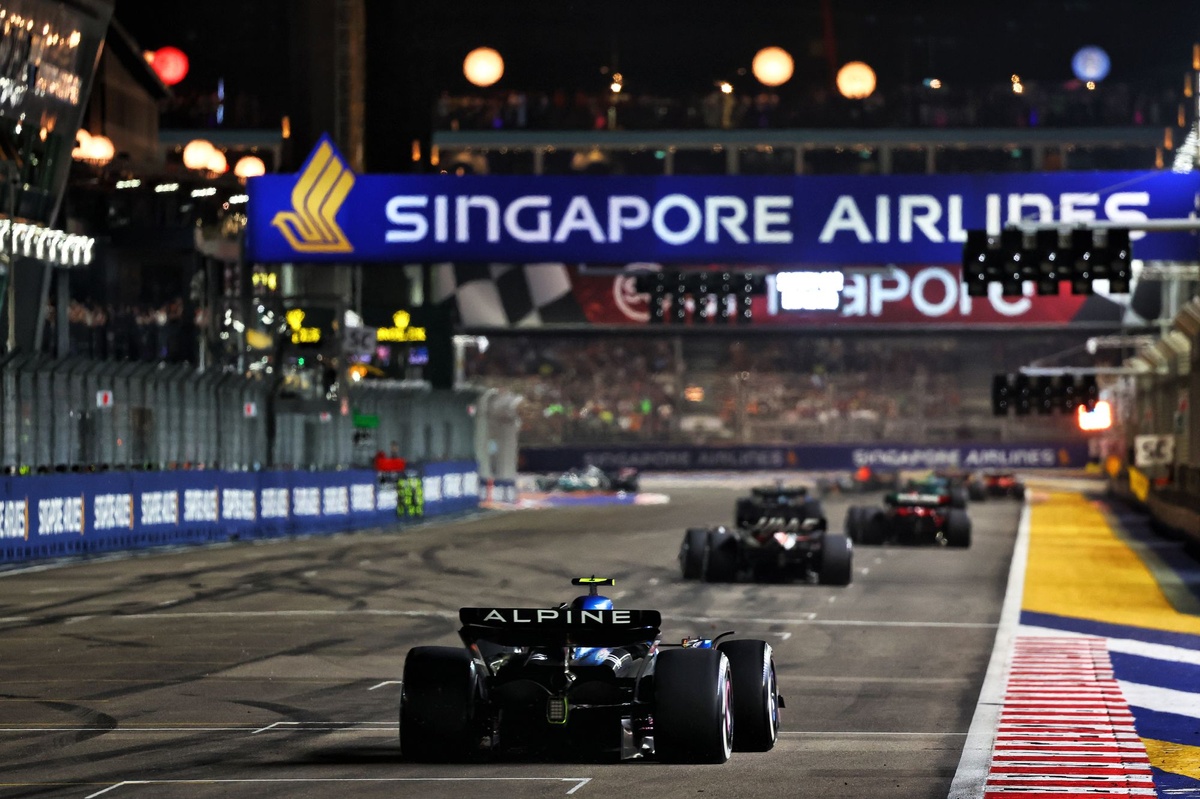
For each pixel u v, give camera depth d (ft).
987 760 98.07
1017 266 206.28
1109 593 228.43
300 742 103.14
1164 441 457.27
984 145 648.79
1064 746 103.91
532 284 628.69
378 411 472.44
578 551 313.94
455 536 369.91
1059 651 159.02
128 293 417.90
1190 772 94.68
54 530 277.44
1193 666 147.43
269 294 437.58
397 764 93.91
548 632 94.89
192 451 345.72
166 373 331.36
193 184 422.00
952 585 238.27
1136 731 110.32
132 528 306.14
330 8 501.56
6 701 122.11
